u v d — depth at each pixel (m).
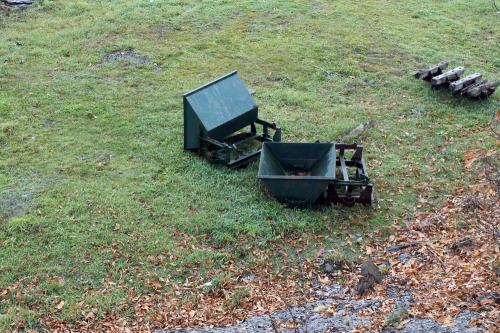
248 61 17.36
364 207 11.47
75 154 13.02
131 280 9.78
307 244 10.62
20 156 12.91
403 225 11.05
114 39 18.39
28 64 16.77
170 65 17.00
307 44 18.28
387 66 17.23
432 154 13.19
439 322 8.02
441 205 11.53
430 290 9.03
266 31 19.14
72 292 9.53
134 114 14.55
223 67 16.98
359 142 13.62
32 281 9.70
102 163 12.70
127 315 9.14
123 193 11.73
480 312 8.12
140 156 12.99
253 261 10.22
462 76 16.50
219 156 12.55
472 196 11.51
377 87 16.19
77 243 10.45
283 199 11.38
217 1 21.23
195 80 16.23
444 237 10.57
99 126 14.09
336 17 20.22
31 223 10.83
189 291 9.63
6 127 13.77
